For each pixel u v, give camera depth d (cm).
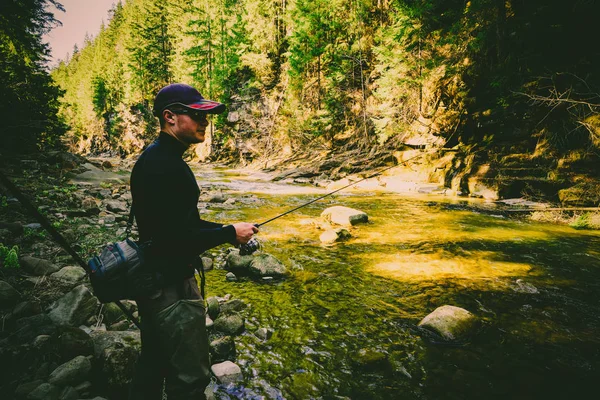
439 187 1534
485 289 437
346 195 1403
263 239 682
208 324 320
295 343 304
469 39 1547
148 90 5859
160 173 143
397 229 786
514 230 780
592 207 911
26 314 291
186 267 157
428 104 2016
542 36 1252
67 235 542
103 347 257
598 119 1034
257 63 3594
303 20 2842
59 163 1341
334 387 246
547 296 415
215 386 242
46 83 1608
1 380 217
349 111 2781
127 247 147
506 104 1360
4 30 1360
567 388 248
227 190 1586
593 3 1098
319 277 476
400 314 366
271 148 3241
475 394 241
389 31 2039
